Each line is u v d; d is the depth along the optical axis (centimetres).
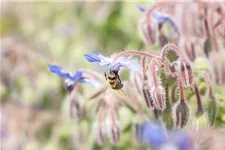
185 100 40
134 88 43
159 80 39
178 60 39
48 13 67
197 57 43
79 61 56
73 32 62
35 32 67
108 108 44
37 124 55
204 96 42
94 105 47
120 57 38
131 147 48
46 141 55
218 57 42
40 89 57
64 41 61
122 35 58
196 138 41
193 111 42
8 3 74
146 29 43
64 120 54
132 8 55
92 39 59
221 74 42
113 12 58
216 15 46
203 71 42
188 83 39
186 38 43
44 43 63
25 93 57
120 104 46
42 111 56
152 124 45
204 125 40
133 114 47
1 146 55
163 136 45
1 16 74
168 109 42
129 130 48
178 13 45
